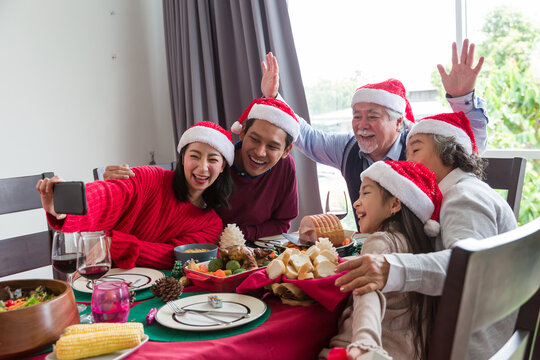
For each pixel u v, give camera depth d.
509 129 2.45
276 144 1.75
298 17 2.96
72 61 2.98
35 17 2.81
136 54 3.31
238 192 1.83
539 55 2.33
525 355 0.86
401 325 1.10
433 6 2.53
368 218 1.26
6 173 2.72
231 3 2.87
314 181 2.75
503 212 1.24
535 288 0.78
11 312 0.79
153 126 3.43
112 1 3.17
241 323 0.94
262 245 1.62
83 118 3.05
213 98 3.00
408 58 2.63
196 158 1.56
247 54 2.83
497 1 2.39
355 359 0.77
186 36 3.04
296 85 2.74
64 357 0.78
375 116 1.88
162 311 1.02
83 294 1.17
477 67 1.64
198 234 1.63
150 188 1.56
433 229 1.20
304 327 1.00
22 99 2.77
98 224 1.39
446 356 0.61
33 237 1.62
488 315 0.66
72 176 3.01
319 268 1.11
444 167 1.39
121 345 0.82
